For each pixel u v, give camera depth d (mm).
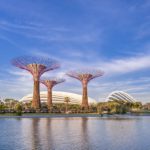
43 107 95375
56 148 17250
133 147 17875
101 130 29953
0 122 42219
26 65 88000
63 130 29500
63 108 109062
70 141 20344
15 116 64375
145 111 117375
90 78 105375
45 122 43250
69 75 105312
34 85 88188
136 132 27891
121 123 42625
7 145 18312
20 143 19219
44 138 22047
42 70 88938
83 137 23078
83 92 104750
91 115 81062
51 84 111875
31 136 23391
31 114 76438
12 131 27859
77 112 97312
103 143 19500
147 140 21344
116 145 18656
